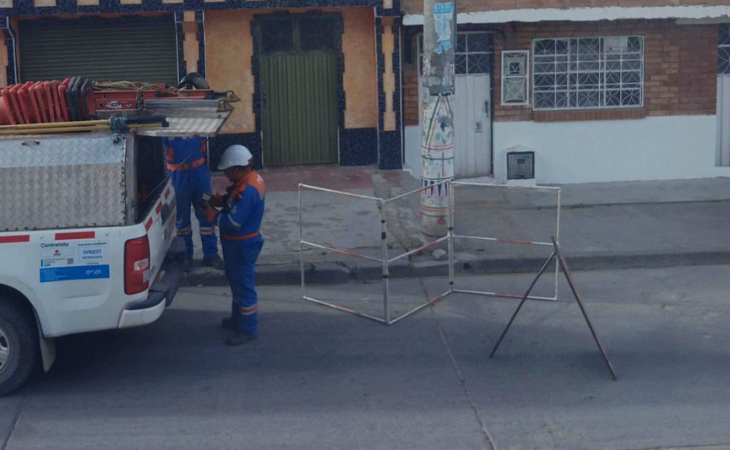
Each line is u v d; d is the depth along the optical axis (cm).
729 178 1429
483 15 1312
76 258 655
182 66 1312
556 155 1407
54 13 1273
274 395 680
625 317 849
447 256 1016
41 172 653
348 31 1362
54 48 1330
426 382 702
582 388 686
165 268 760
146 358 759
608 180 1420
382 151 1367
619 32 1387
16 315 666
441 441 601
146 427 628
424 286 963
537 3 1320
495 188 1356
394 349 776
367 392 684
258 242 786
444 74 995
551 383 697
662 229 1127
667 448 588
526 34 1374
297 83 1380
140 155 780
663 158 1423
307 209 1183
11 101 671
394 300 915
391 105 1355
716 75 1410
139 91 742
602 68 1402
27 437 613
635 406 652
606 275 995
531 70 1386
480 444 597
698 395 670
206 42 1341
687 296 910
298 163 1401
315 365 741
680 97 1412
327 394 681
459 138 1408
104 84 775
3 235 647
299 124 1391
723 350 761
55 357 745
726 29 1416
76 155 658
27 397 681
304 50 1374
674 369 721
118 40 1333
